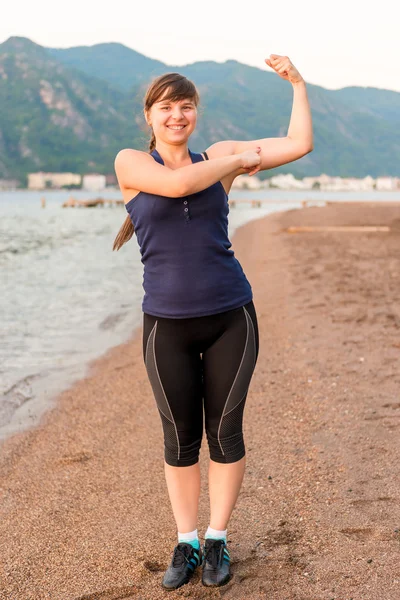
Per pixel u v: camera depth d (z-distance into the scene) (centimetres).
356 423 439
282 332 766
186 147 257
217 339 251
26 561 294
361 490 335
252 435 436
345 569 262
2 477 404
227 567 264
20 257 1933
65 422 511
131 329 895
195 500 271
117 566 283
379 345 662
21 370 682
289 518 312
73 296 1191
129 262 1791
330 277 1205
